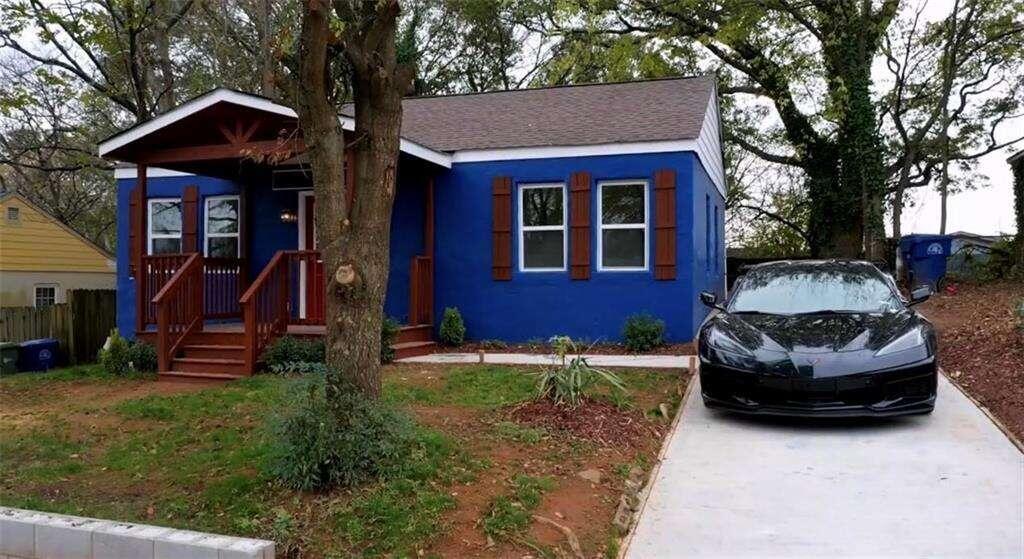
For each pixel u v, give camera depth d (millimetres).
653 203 11336
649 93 13734
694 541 4305
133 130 10094
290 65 5520
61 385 9617
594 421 6332
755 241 29828
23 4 18469
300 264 12531
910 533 4301
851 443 6059
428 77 28906
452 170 12234
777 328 6938
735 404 6625
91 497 5000
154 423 6996
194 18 18344
